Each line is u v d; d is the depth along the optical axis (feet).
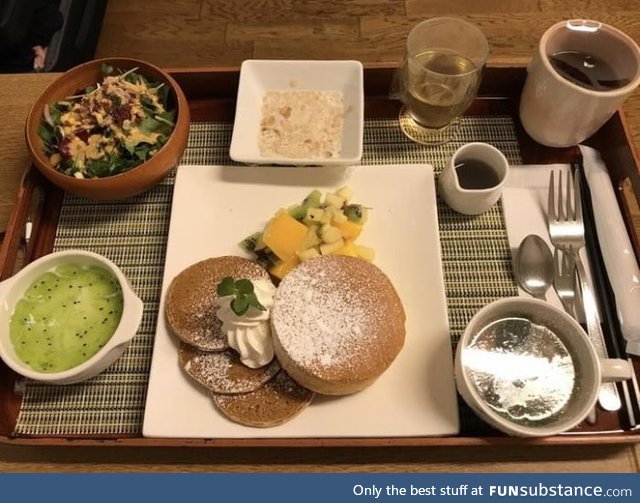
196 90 4.08
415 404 3.02
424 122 3.91
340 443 2.91
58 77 3.97
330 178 3.67
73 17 6.09
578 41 3.63
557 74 3.38
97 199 3.63
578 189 3.69
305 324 2.95
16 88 4.05
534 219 3.62
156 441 2.92
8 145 3.86
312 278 3.09
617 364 2.80
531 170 3.76
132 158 3.52
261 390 3.05
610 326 3.32
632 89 3.33
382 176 3.66
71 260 3.22
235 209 3.62
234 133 3.68
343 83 4.01
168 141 3.49
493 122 4.04
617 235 3.47
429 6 6.84
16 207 3.47
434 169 3.88
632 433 2.97
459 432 2.98
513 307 3.00
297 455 3.03
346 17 6.83
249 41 6.76
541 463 2.98
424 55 4.04
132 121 3.55
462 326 3.37
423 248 3.45
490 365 2.95
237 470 3.00
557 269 3.43
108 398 3.18
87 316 3.13
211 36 6.83
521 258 3.46
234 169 3.70
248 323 2.98
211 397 3.06
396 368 3.13
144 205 3.77
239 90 3.82
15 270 3.51
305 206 3.49
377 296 3.06
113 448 3.05
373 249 3.47
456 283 3.49
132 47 6.83
